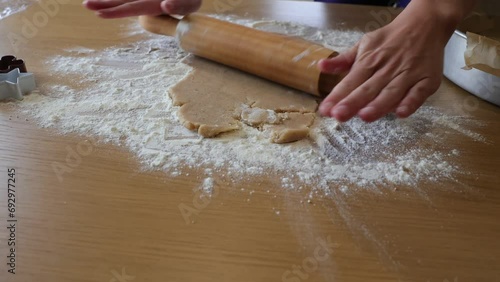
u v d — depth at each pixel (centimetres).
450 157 67
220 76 87
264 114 75
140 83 85
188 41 91
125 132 71
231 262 50
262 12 120
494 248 52
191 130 72
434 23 69
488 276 49
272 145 69
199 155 67
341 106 61
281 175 63
